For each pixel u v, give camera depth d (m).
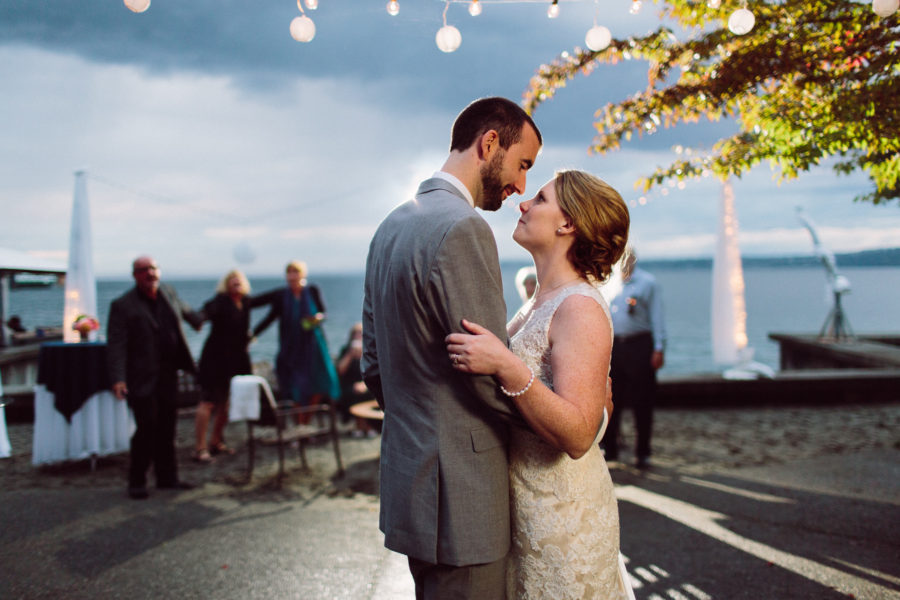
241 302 6.73
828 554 3.68
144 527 4.33
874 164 3.75
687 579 3.35
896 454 6.14
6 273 9.53
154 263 5.20
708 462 5.99
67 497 5.09
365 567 3.59
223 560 3.72
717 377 8.93
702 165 3.73
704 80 3.54
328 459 6.37
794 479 5.34
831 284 11.95
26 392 7.99
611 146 3.84
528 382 1.46
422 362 1.56
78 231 9.46
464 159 1.76
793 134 3.41
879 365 9.51
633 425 7.68
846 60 3.24
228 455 6.61
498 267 1.56
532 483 1.69
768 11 3.30
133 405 5.08
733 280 8.93
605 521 1.76
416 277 1.53
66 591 3.30
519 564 1.71
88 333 6.57
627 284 5.86
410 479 1.57
